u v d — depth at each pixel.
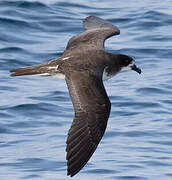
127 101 16.84
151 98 17.00
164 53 19.81
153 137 14.76
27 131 15.16
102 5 23.72
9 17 21.52
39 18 21.81
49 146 14.36
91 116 9.66
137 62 19.33
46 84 18.00
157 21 22.00
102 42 11.97
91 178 12.91
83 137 9.52
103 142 14.59
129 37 20.95
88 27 13.04
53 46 20.09
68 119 15.82
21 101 16.64
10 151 14.17
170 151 14.06
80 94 9.79
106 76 11.75
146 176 12.90
